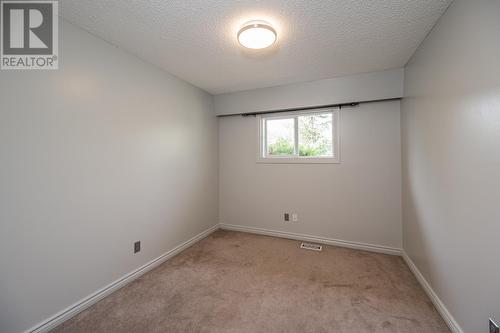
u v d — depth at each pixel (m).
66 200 1.53
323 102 2.75
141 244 2.13
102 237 1.77
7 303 1.26
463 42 1.25
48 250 1.43
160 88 2.37
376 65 2.33
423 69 1.83
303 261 2.39
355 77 2.58
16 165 1.29
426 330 1.41
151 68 2.26
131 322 1.50
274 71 2.48
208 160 3.26
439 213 1.57
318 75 2.60
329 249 2.72
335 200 2.84
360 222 2.72
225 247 2.79
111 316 1.55
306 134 3.09
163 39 1.80
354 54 2.08
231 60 2.19
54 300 1.46
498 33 0.98
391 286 1.90
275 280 2.01
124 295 1.80
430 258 1.73
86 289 1.65
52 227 1.46
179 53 2.04
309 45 1.91
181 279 2.04
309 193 2.99
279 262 2.37
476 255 1.16
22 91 1.32
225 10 1.44
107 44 1.82
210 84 2.91
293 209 3.09
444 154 1.49
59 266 1.49
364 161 2.69
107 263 1.81
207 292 1.83
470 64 1.19
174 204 2.58
